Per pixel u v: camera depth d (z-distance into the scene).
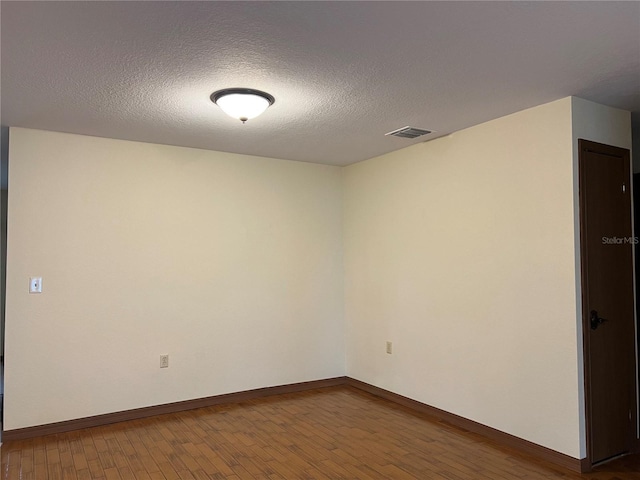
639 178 3.69
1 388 5.01
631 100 3.17
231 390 4.54
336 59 2.45
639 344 3.48
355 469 3.06
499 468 3.06
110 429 3.80
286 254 4.91
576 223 3.06
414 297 4.31
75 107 3.19
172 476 2.97
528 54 2.41
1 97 2.98
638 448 3.34
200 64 2.49
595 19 2.05
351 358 5.16
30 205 3.69
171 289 4.26
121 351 4.01
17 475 2.99
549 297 3.18
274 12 1.97
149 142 4.18
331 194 5.25
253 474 3.00
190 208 4.38
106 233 3.98
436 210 4.09
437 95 3.01
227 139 4.09
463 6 1.93
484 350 3.63
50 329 3.72
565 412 3.07
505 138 3.48
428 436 3.62
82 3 1.88
